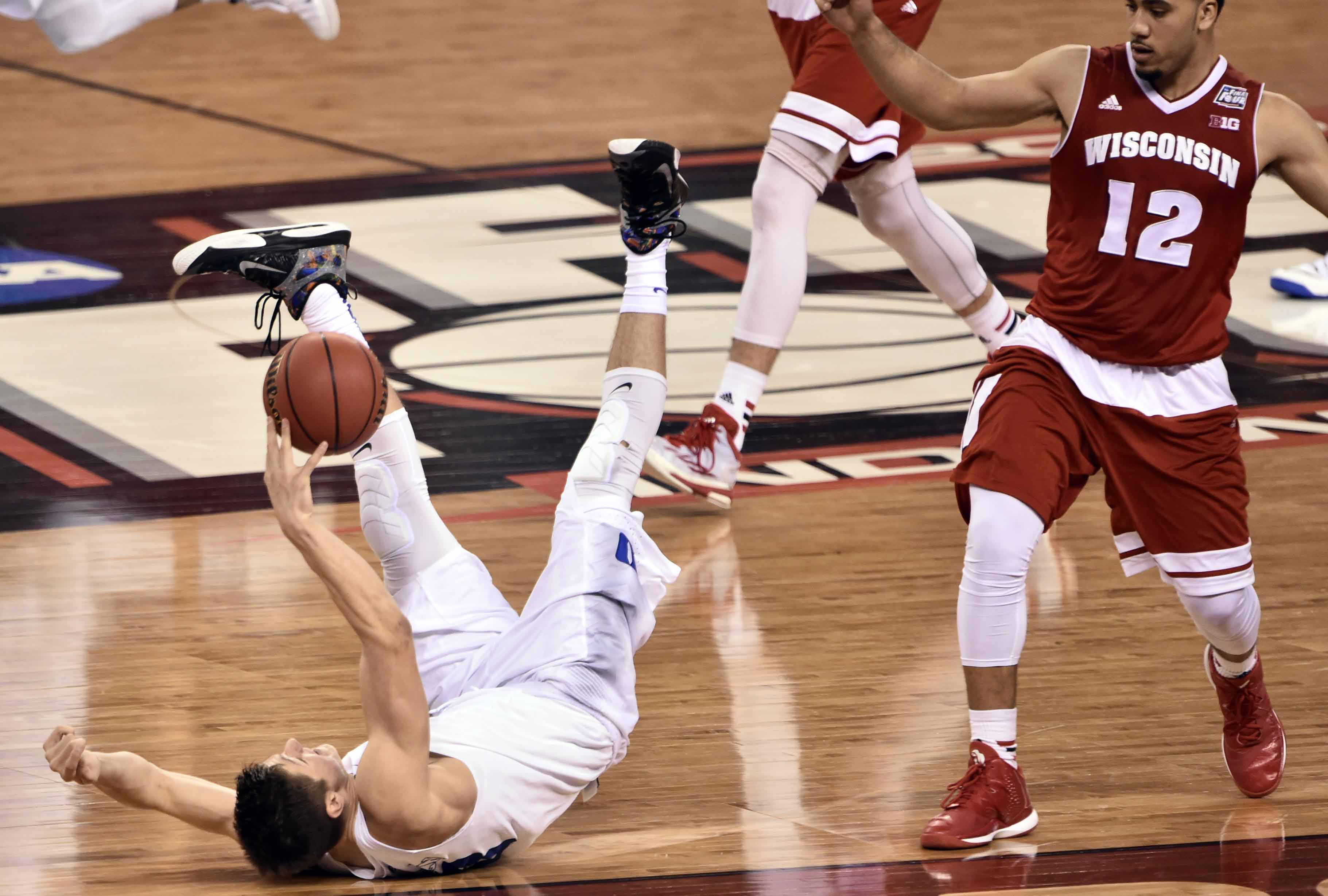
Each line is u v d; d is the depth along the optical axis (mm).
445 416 20953
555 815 10977
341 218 29688
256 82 39219
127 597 15820
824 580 16312
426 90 38531
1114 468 11156
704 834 11266
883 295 26328
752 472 19547
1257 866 10539
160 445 20125
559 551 11789
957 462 19453
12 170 32625
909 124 18516
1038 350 11180
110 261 27344
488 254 27859
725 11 45500
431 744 10625
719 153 33625
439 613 12070
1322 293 25453
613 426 12109
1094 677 13984
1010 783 11094
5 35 43375
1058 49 11055
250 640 14836
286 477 9695
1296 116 10773
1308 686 13617
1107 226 10938
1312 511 17797
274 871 10117
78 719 13203
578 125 35844
